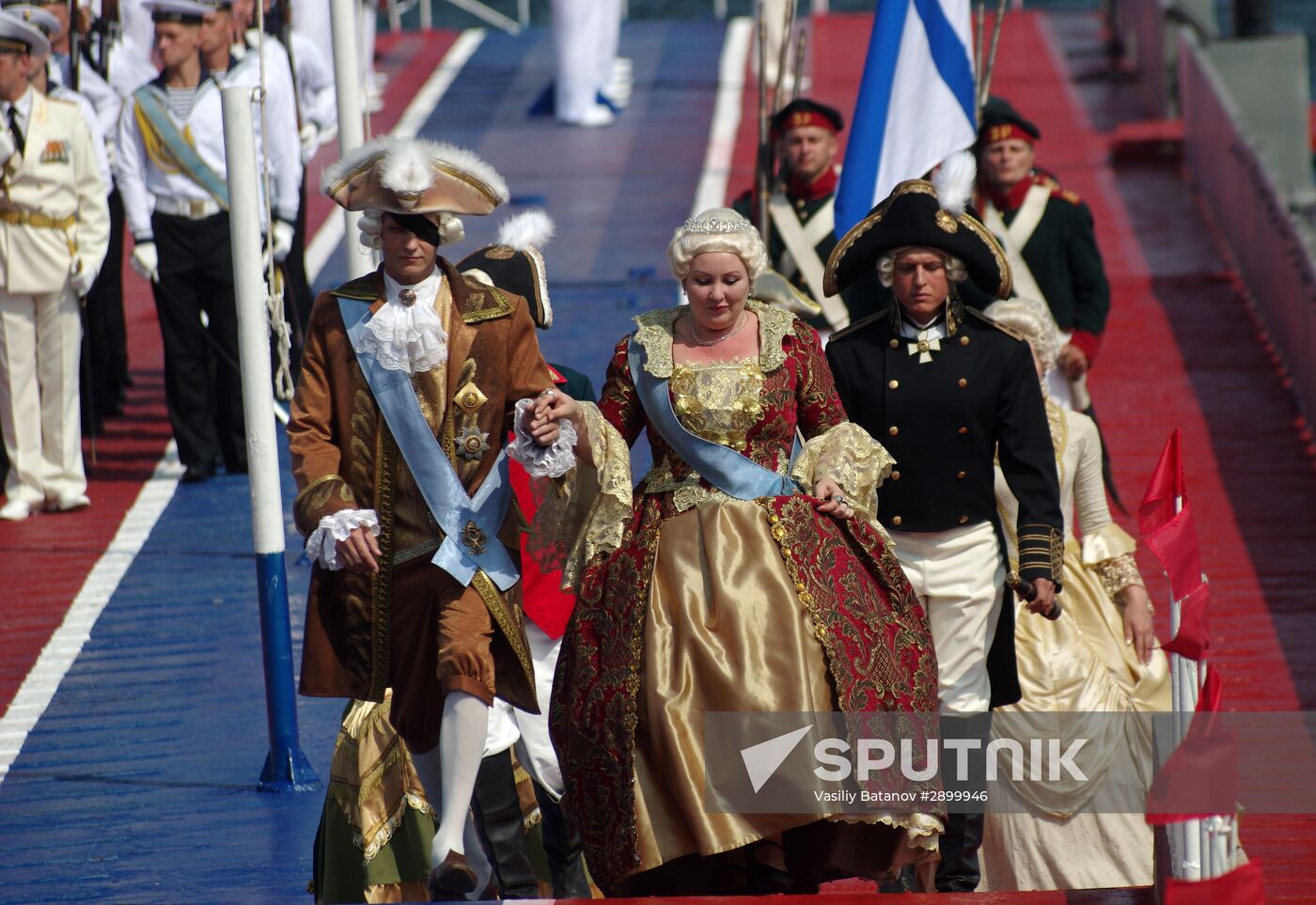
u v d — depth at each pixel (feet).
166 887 76.84
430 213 62.18
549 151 230.48
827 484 63.87
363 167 62.54
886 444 71.41
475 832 67.72
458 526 62.85
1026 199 110.11
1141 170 219.61
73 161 124.67
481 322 63.36
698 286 63.36
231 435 137.90
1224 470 135.74
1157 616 110.32
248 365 85.25
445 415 62.85
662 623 61.77
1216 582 117.39
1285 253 153.89
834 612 61.87
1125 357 160.56
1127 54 273.33
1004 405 71.31
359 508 63.10
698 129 238.89
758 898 61.26
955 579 71.61
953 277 70.54
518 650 63.72
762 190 107.45
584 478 64.03
